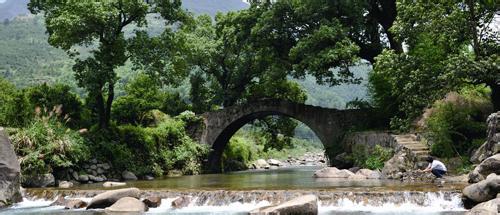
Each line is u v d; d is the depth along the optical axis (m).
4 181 20.69
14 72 120.00
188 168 36.47
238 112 39.84
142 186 24.03
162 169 34.75
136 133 33.94
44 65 127.38
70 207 19.64
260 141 69.31
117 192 19.61
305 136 115.19
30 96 33.47
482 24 25.59
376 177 25.86
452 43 26.16
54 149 26.95
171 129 37.09
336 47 32.81
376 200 18.16
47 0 32.41
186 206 19.47
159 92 44.34
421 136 26.56
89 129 33.75
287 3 35.38
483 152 22.38
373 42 36.72
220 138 41.31
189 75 49.47
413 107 27.02
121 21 32.50
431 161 24.19
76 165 28.19
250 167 52.88
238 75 44.34
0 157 20.75
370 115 36.22
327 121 37.62
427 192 17.95
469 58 24.41
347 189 19.47
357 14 34.44
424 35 27.39
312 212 16.28
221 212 18.00
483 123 26.08
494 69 23.75
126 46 32.53
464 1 25.20
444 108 26.28
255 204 19.12
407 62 26.78
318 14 34.84
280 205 16.33
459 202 17.56
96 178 28.98
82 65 31.58
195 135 40.06
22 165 25.28
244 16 39.22
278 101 39.03
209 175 35.16
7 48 152.62
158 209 18.92
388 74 27.73
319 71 34.91
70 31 29.67
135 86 43.06
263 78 40.69
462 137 25.64
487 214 13.95
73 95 35.28
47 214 18.02
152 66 32.69
